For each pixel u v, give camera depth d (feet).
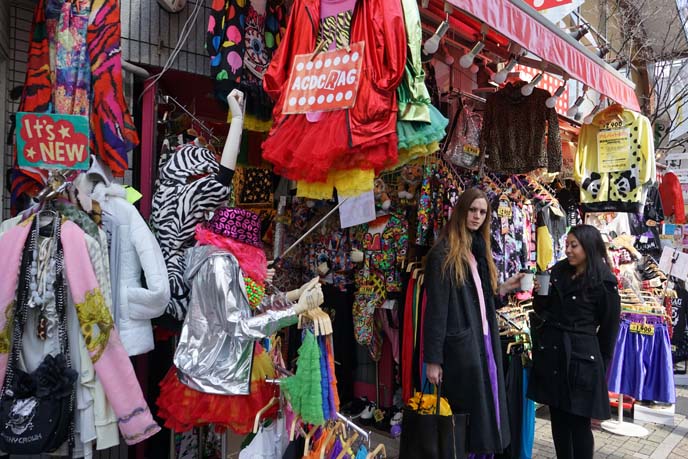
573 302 10.37
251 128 10.16
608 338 10.28
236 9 9.24
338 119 8.04
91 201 6.96
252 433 7.41
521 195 14.17
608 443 14.38
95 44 7.95
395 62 7.68
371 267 12.66
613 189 15.31
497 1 8.52
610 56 29.09
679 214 26.94
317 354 6.41
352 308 13.83
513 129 12.92
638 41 30.42
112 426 6.43
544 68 12.10
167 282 7.50
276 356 8.51
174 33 9.98
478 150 12.94
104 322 6.32
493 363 9.45
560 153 12.76
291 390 6.49
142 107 9.70
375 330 13.57
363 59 7.97
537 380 10.68
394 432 13.30
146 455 9.74
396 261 12.33
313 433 7.05
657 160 24.41
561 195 17.57
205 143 10.45
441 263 9.40
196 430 10.27
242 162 12.06
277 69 8.92
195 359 6.93
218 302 6.81
